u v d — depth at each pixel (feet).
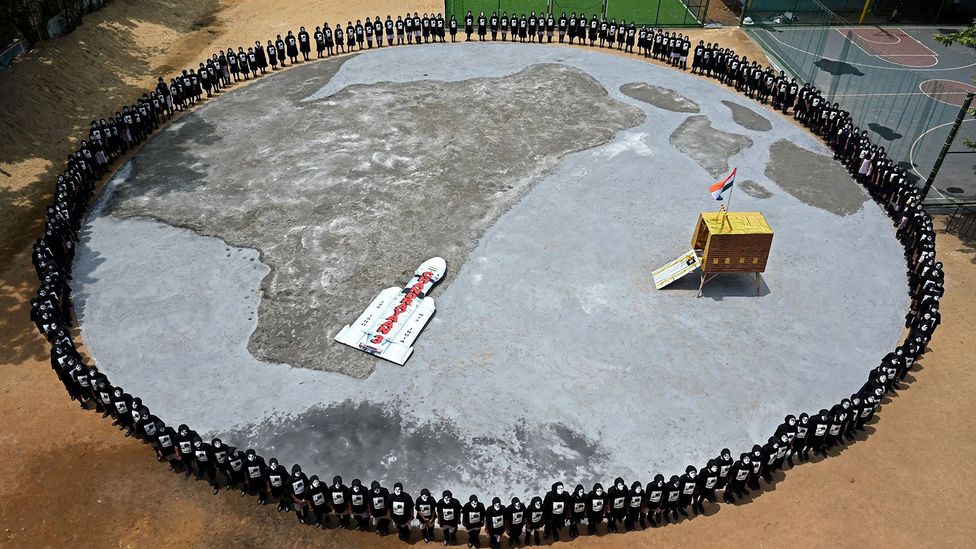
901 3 180.96
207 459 61.77
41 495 62.49
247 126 120.88
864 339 78.59
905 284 86.94
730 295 84.33
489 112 124.77
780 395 71.51
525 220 96.53
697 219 97.40
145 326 79.25
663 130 120.57
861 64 154.10
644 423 68.39
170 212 98.43
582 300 83.05
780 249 92.12
